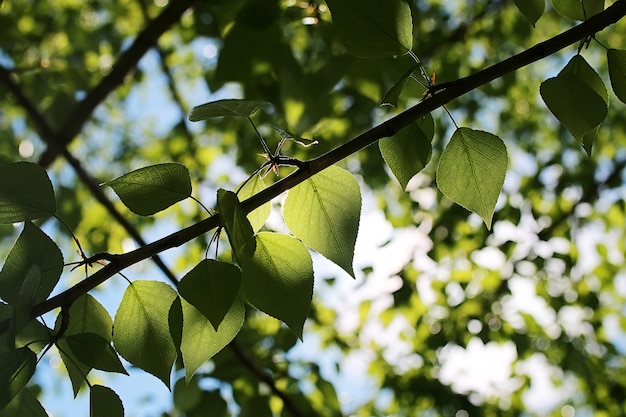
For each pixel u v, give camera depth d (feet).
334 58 4.56
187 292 2.89
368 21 3.08
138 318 3.08
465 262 10.27
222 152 10.75
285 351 7.55
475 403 10.32
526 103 13.39
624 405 11.03
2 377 2.91
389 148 3.18
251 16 4.42
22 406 3.05
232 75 4.54
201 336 3.03
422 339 10.34
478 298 10.03
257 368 6.86
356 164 10.07
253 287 3.01
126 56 6.79
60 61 8.67
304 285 3.02
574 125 3.09
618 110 12.56
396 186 10.69
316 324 10.61
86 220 10.32
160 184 3.00
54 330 3.07
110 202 7.21
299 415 7.00
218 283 2.90
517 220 9.55
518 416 11.16
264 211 3.15
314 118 5.02
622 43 13.26
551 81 3.09
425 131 3.18
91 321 3.14
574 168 11.62
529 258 9.67
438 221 9.91
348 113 7.13
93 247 10.13
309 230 3.15
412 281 9.55
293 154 8.39
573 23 11.89
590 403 11.59
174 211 10.68
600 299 11.72
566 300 10.74
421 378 10.44
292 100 4.92
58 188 8.49
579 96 3.08
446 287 10.02
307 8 4.71
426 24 9.93
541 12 3.21
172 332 2.89
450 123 11.07
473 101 10.96
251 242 2.92
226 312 2.88
